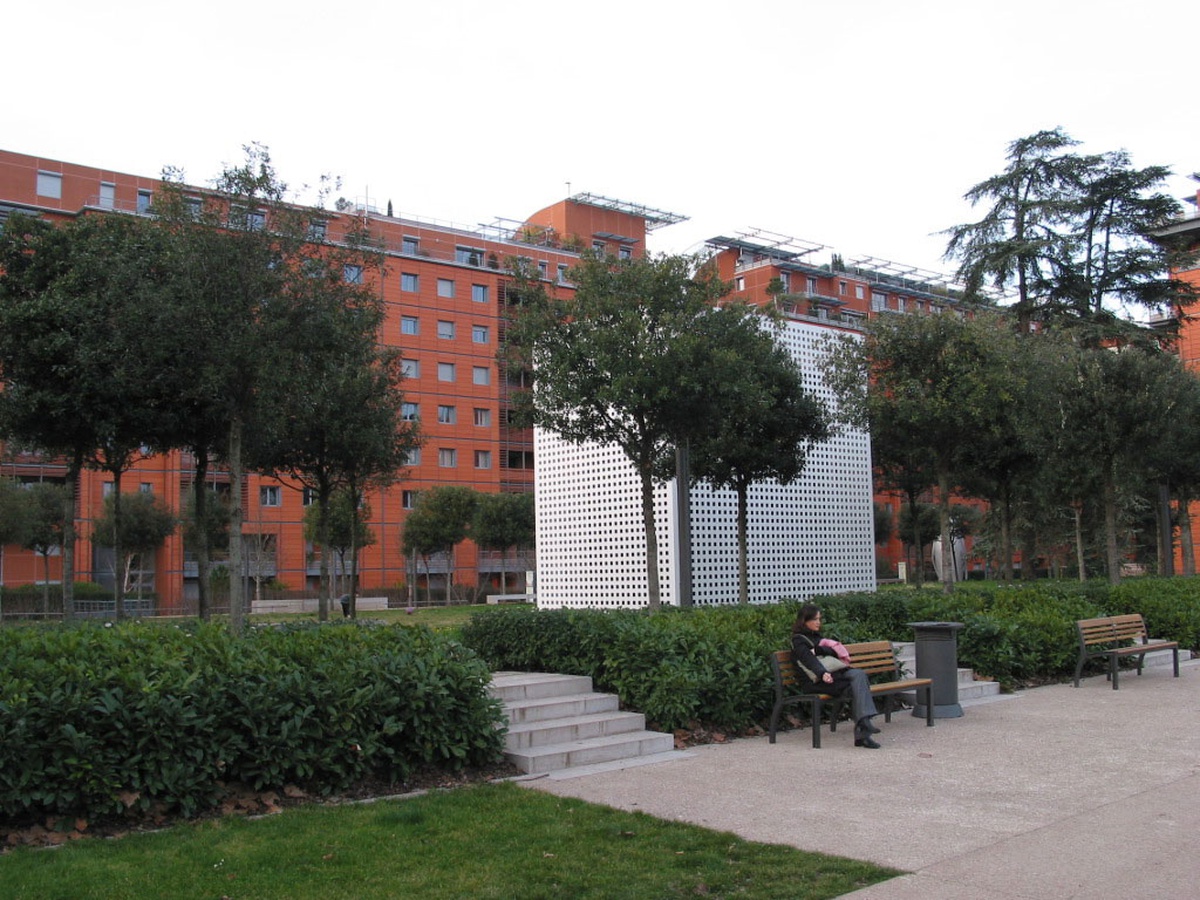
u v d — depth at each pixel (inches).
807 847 221.1
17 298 634.8
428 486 2242.9
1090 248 1302.9
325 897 188.4
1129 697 459.8
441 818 244.8
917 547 1120.2
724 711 367.9
